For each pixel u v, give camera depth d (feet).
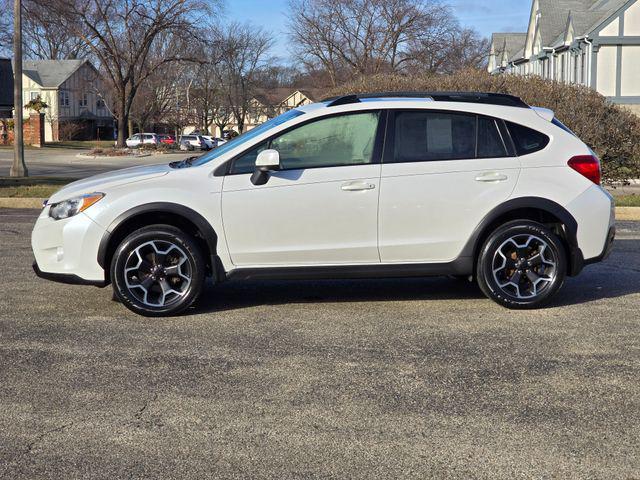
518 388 15.47
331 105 21.09
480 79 55.93
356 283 25.20
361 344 18.35
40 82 241.14
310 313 21.24
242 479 11.76
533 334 19.13
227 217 20.49
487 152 21.26
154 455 12.57
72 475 11.88
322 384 15.70
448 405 14.61
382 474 11.91
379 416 14.11
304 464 12.25
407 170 20.86
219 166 20.72
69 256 20.40
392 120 21.08
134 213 20.26
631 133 51.29
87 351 17.80
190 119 247.91
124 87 171.94
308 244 20.79
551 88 51.93
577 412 14.26
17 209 49.03
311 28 161.38
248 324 20.10
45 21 165.27
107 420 13.93
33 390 15.35
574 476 11.82
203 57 175.11
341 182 20.66
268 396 15.07
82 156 145.38
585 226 21.24
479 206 21.01
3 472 11.96
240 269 20.76
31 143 181.68
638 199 50.03
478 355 17.51
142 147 179.93
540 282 21.42
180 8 161.89
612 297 23.08
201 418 14.02
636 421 13.85
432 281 25.44
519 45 166.30
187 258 20.51
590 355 17.48
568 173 21.31
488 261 21.13
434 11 157.99
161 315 20.70
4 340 18.61
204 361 17.11
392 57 159.84
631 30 107.24
